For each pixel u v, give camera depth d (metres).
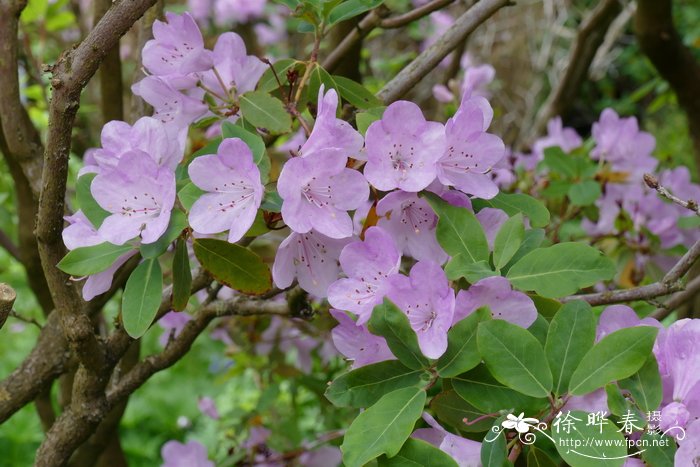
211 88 0.94
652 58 1.43
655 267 1.26
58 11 1.63
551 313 0.83
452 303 0.77
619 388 0.79
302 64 0.95
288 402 1.66
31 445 2.73
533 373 0.77
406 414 0.77
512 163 1.39
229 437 1.52
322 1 0.91
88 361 0.91
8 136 1.05
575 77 1.75
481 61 3.64
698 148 1.52
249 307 1.00
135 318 0.82
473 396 0.78
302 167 0.80
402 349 0.79
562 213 1.35
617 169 1.30
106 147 0.86
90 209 0.84
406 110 0.81
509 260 0.83
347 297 0.81
